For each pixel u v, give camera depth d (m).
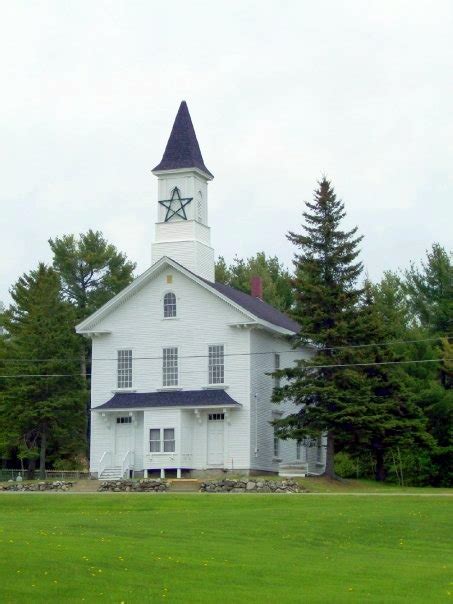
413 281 90.44
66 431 77.56
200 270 70.88
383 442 65.50
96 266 99.88
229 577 30.45
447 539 40.59
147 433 66.62
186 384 67.69
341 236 64.19
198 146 73.06
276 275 117.12
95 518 42.91
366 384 63.81
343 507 46.88
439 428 77.69
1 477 80.50
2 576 28.14
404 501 49.22
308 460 76.38
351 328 63.62
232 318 67.06
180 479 63.22
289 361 73.12
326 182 64.62
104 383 69.62
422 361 73.81
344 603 27.47
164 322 68.75
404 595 28.97
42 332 77.25
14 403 75.88
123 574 29.70
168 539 37.38
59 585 27.75
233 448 65.88
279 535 39.53
